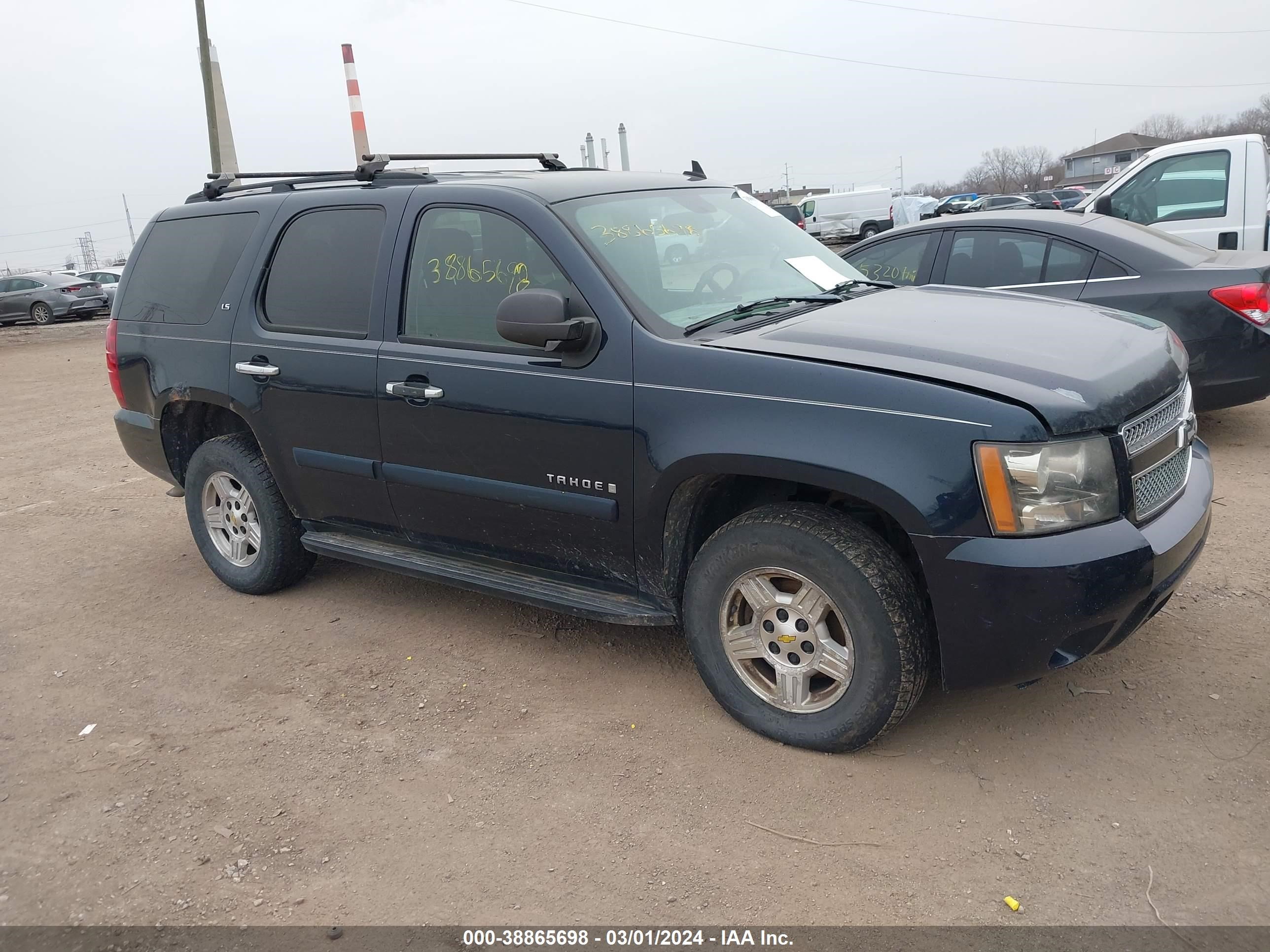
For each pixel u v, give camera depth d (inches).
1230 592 160.7
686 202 160.1
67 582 206.4
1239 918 94.1
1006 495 106.3
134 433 199.9
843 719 120.3
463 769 127.7
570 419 133.4
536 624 170.7
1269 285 223.9
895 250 268.2
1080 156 3715.6
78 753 136.9
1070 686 136.9
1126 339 128.4
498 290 143.5
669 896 102.3
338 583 196.1
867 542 115.9
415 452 152.7
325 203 167.6
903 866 104.6
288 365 166.6
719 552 126.0
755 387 118.7
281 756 133.3
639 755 128.0
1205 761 118.3
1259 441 245.8
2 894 108.4
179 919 102.9
